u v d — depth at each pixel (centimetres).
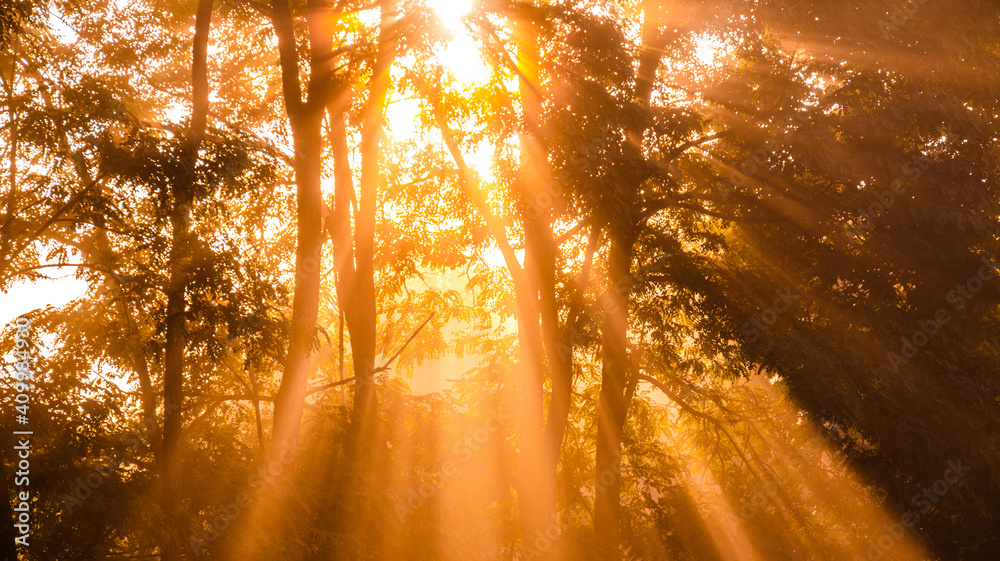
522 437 1705
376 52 1529
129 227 1221
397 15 1481
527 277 1736
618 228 1603
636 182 1591
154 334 1223
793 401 1647
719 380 2089
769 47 1705
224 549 1197
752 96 1744
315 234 1428
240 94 1769
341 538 1249
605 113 1512
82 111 1119
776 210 1806
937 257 1595
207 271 1172
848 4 1639
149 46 1650
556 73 1528
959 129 1593
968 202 1602
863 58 1633
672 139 1722
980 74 1622
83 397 1224
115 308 1412
